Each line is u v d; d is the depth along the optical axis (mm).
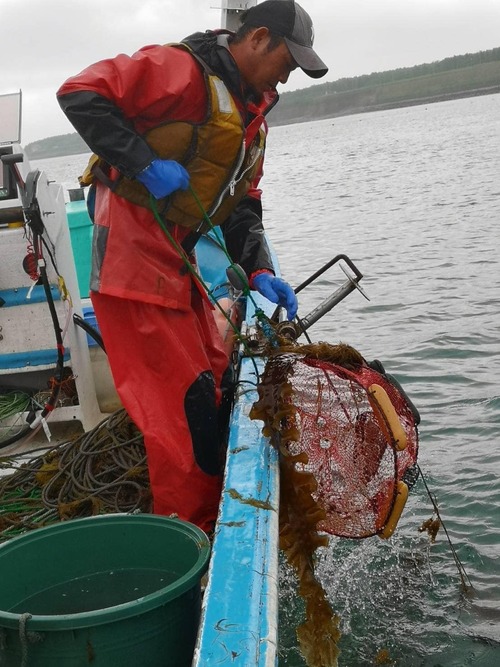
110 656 2273
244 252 4168
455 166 33375
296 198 29281
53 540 2711
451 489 5285
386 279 12562
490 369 7730
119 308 3289
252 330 4504
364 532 3438
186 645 2455
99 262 3271
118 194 3252
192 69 3145
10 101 4703
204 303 3713
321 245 17344
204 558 2520
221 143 3217
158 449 3229
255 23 3209
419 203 22828
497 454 5754
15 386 4930
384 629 3893
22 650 2223
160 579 2752
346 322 10000
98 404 5023
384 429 3203
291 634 3742
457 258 13703
